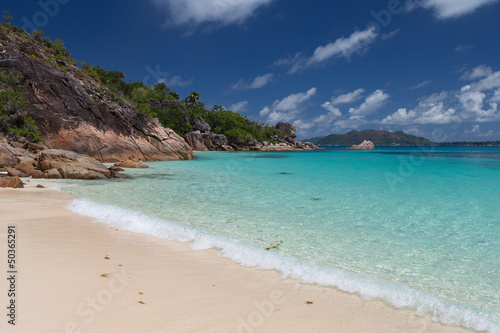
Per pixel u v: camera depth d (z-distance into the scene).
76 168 20.80
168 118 90.31
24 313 3.51
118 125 39.75
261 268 5.55
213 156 60.78
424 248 7.07
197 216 10.14
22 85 34.97
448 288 4.92
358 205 12.46
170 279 4.88
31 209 10.35
